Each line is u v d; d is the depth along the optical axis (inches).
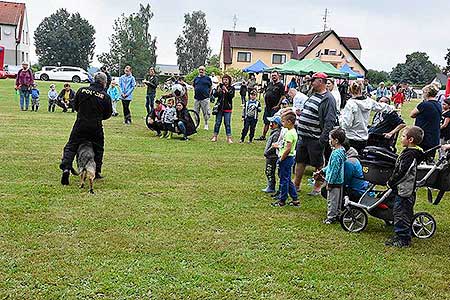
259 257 206.8
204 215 259.4
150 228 235.1
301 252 215.3
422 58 3186.5
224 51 2628.0
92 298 167.3
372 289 183.6
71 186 302.8
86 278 180.7
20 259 194.1
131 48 3134.8
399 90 1237.1
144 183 322.0
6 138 466.0
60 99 738.2
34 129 534.9
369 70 3122.5
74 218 244.1
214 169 377.7
